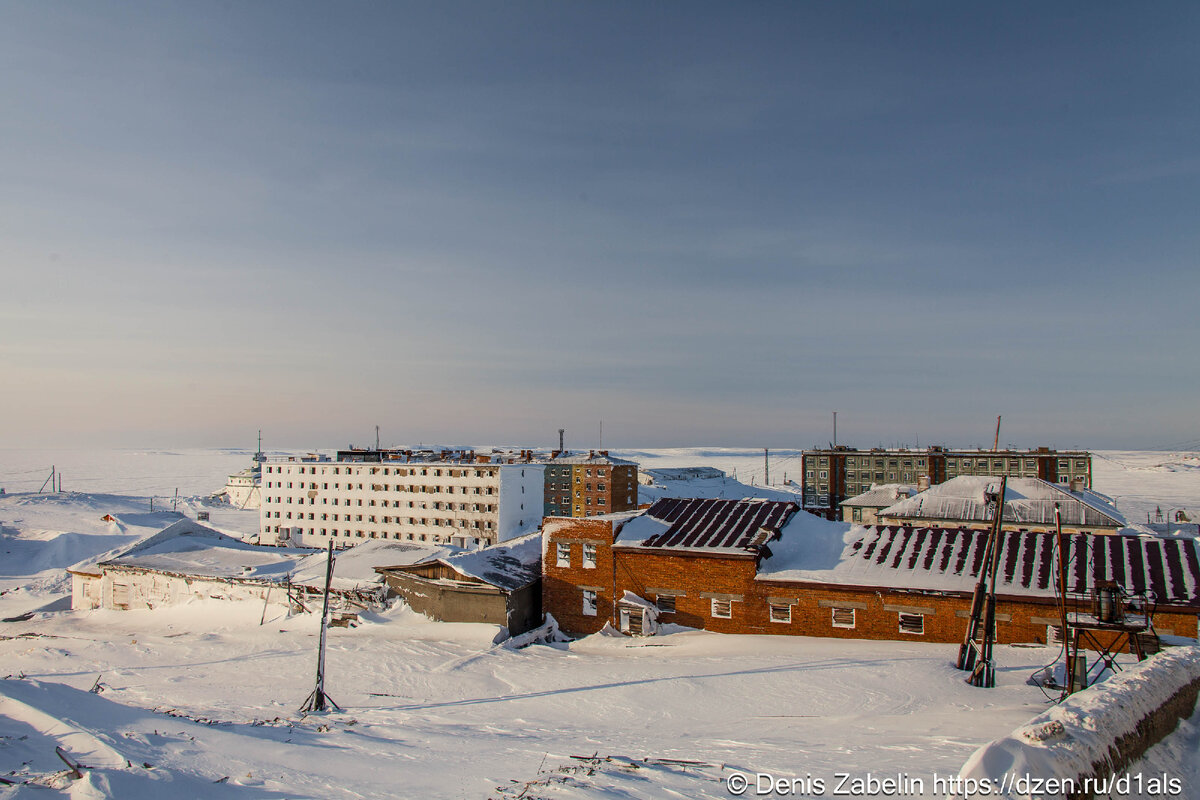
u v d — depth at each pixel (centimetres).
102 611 5834
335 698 3291
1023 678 2898
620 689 3145
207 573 5650
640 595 4459
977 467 13438
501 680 3506
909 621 3859
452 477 12900
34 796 1309
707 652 3838
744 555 4194
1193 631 3350
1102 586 2655
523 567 4959
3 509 15400
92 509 16288
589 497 14300
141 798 1331
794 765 1711
